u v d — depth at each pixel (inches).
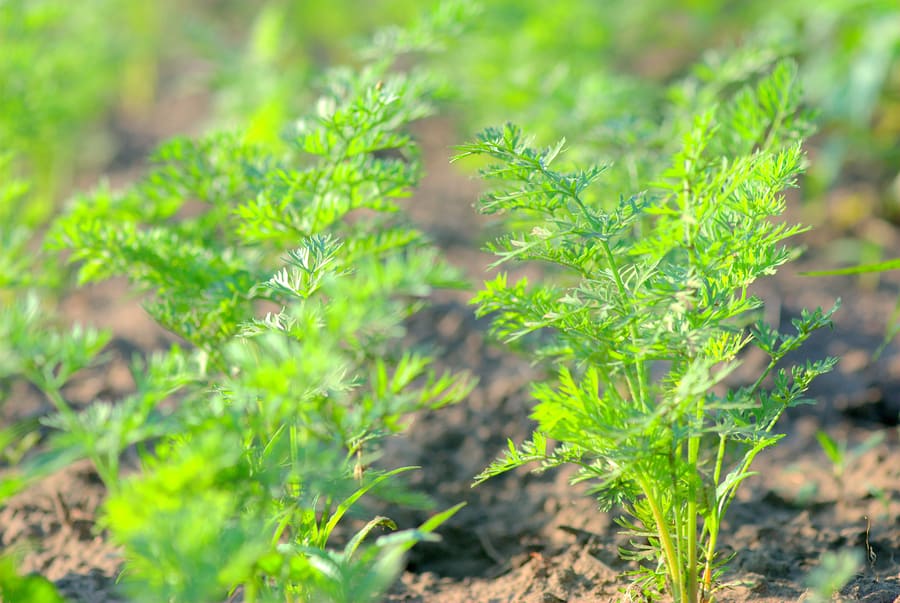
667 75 230.8
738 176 74.7
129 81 269.1
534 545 106.4
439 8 113.7
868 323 154.2
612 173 110.8
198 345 94.0
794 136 99.9
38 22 152.4
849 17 184.2
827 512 108.3
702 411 76.8
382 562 73.4
